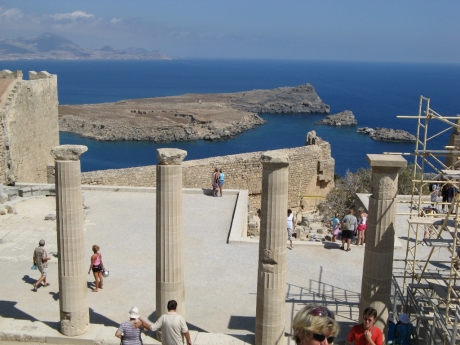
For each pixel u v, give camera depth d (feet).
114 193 100.89
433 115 54.80
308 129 403.34
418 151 50.90
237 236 74.84
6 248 70.03
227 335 46.47
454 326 38.42
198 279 61.11
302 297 56.24
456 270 43.29
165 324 40.19
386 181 40.40
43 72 125.49
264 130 396.16
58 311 52.37
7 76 114.11
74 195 43.88
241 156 124.98
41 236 74.95
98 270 57.26
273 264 42.91
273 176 41.42
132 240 74.23
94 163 273.54
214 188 100.83
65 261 44.70
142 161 280.92
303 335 15.07
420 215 53.78
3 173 105.70
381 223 40.93
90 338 45.57
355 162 276.41
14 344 45.78
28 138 115.55
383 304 42.11
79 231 44.91
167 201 43.70
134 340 40.47
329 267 65.36
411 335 48.16
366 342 35.70
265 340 44.09
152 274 62.39
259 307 44.06
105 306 53.93
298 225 112.47
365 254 42.42
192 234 77.30
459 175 46.32
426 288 48.57
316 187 136.77
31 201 93.50
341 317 51.47
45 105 123.85
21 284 58.85
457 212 39.91
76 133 353.72
